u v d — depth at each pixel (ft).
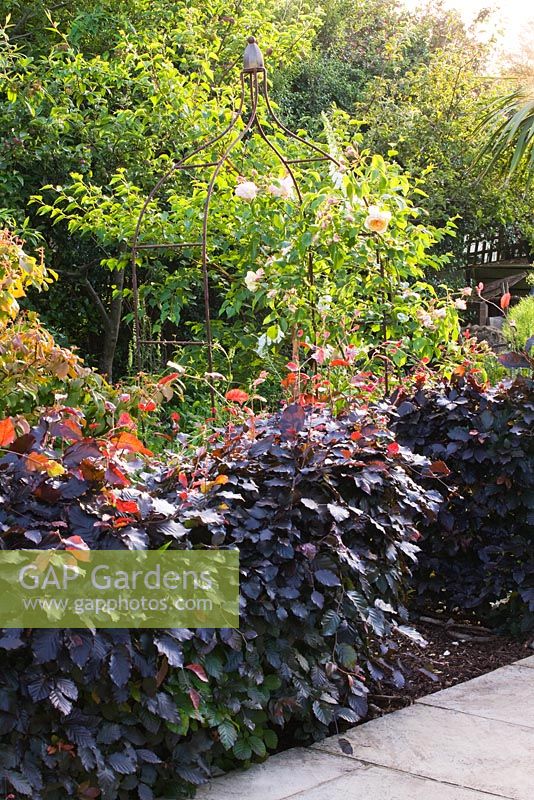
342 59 46.16
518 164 31.30
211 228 20.86
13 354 11.27
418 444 13.67
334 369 14.98
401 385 14.87
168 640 7.35
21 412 11.16
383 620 9.61
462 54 40.24
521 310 19.90
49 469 6.86
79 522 7.13
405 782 8.06
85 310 31.73
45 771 6.83
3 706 6.41
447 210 39.06
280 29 33.78
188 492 8.27
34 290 29.43
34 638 6.56
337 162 16.83
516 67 31.14
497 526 13.39
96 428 10.87
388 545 10.17
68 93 26.14
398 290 17.75
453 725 9.39
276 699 8.78
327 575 8.95
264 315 23.12
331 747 8.93
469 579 13.38
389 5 49.26
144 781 7.50
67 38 30.09
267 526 8.73
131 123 25.93
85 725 7.04
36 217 28.66
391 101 39.04
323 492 9.46
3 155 26.11
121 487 7.75
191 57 28.53
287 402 11.50
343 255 16.62
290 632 8.93
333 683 9.37
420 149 37.88
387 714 9.83
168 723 7.56
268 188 17.72
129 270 29.25
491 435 12.87
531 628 12.56
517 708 9.83
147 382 12.67
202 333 21.45
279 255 17.48
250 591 8.33
